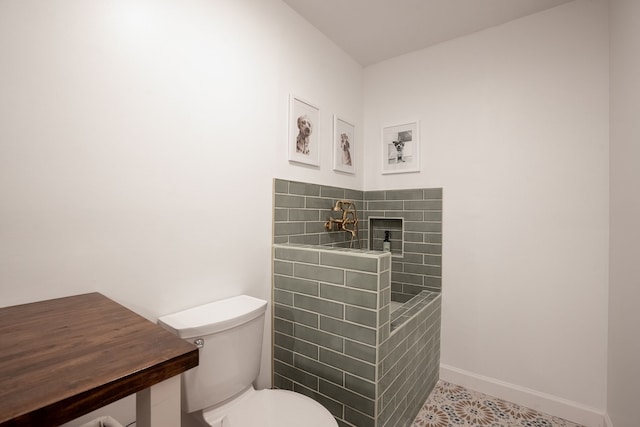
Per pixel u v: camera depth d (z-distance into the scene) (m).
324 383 1.40
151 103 1.12
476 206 1.94
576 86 1.65
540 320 1.74
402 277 2.23
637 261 1.18
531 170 1.77
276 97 1.65
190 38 1.25
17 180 0.84
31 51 0.86
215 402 1.11
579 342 1.63
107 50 1.01
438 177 2.09
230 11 1.40
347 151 2.24
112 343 0.61
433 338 1.92
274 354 1.62
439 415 1.67
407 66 2.24
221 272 1.38
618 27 1.42
